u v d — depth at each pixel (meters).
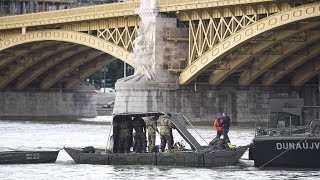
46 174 164.25
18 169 171.25
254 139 166.75
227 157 172.25
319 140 162.38
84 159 178.88
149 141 176.88
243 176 158.50
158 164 173.25
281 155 165.50
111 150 179.75
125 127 177.75
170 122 175.62
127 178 157.88
